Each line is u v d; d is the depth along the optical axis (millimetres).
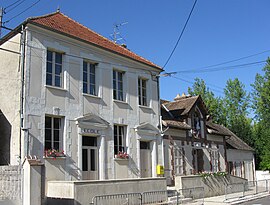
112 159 19062
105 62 19766
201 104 28062
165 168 22891
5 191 13766
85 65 18812
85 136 18109
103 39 21797
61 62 17547
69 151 16859
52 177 15805
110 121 19391
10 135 15984
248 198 22062
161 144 22672
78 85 17953
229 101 51500
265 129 42906
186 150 25438
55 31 17047
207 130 28641
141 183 17094
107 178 18562
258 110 45875
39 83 16172
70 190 14109
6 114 16469
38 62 16312
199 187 20719
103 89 19344
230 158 33000
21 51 15969
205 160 27781
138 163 20641
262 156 40938
